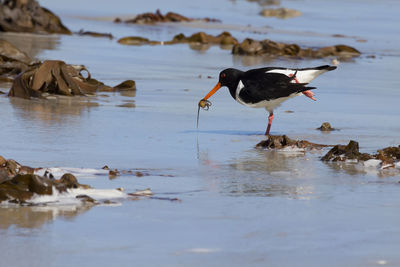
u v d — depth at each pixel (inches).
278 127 613.3
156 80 878.4
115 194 361.4
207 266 262.2
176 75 932.0
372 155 471.2
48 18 1419.8
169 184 391.5
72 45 1218.6
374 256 276.1
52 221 312.2
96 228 304.7
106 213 328.2
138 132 558.6
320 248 284.5
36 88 724.7
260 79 573.6
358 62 1156.5
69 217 319.3
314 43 1408.7
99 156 464.1
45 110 641.0
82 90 759.1
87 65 983.0
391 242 293.3
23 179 347.3
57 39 1302.9
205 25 1707.7
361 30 1696.6
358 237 299.3
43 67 733.9
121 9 1925.4
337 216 331.3
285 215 331.9
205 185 391.5
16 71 841.5
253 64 1086.4
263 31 1615.4
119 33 1469.0
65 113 629.9
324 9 2187.5
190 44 1358.3
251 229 308.3
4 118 589.9
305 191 381.7
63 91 732.0
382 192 381.4
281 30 1649.9
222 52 1253.1
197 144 520.1
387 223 320.5
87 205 340.2
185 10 2022.6
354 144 473.7
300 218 327.0
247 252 278.4
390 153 474.6
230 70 593.3
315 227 313.0
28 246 278.8
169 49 1256.2
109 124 586.6
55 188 348.5
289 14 1993.1
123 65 1007.0
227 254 275.6
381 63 1147.9
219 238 295.0
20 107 650.2
